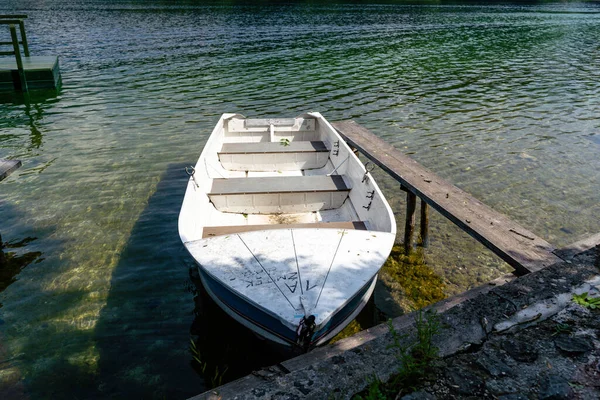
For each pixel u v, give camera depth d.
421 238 8.19
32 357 5.40
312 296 4.35
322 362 3.49
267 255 5.00
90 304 6.36
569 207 9.28
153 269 7.18
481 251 7.85
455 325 3.93
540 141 13.12
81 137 13.33
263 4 56.44
